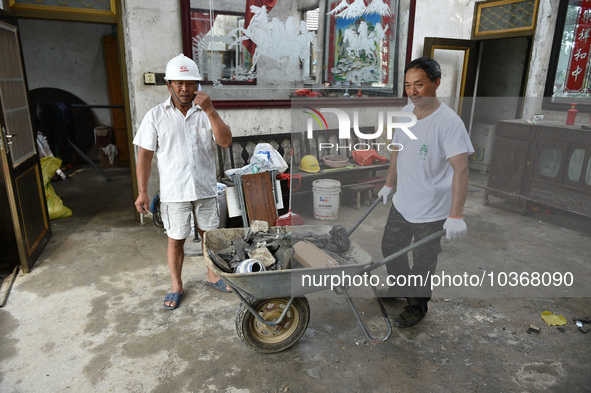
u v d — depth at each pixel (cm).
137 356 224
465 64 532
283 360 220
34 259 331
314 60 446
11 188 297
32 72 659
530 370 212
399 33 479
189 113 259
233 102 414
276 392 199
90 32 671
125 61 387
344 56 458
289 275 192
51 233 389
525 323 249
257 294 201
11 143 302
